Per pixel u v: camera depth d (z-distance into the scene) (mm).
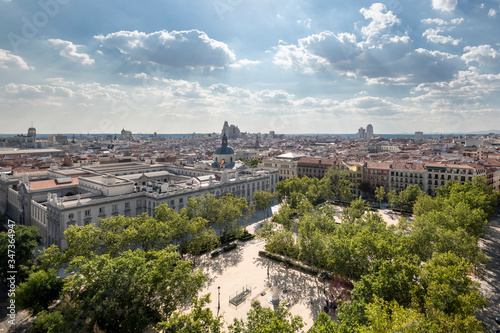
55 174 143000
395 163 180750
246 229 119562
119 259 54562
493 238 107438
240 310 63969
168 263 57156
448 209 96062
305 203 112312
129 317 49656
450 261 55312
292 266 85375
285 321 40312
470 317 42219
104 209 103188
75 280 53625
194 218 91875
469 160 188000
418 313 43062
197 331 41031
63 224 92438
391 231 77375
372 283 53219
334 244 68562
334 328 40656
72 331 49844
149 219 82938
